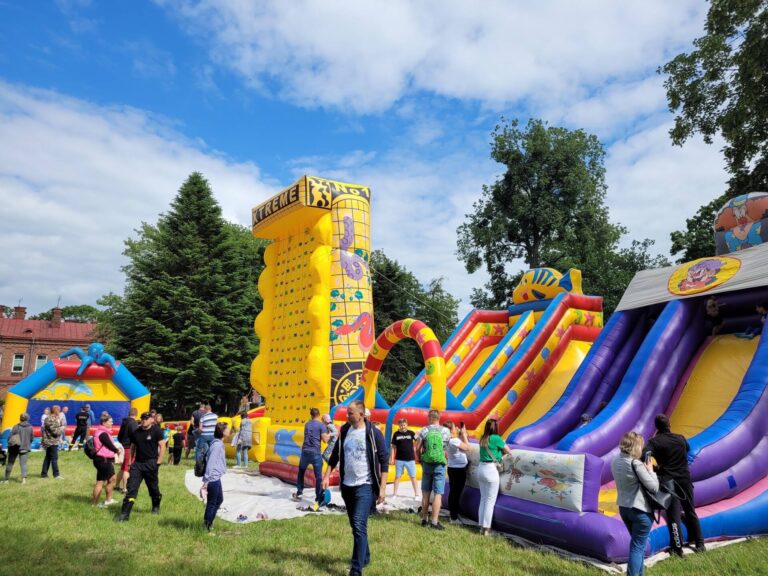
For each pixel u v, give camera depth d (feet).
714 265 34.53
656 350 32.45
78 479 38.42
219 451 24.43
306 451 30.17
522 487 23.58
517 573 18.08
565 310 48.21
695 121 66.80
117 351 101.76
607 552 19.21
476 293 124.57
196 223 113.19
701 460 23.12
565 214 114.32
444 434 27.37
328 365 42.80
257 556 19.60
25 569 17.53
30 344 150.10
